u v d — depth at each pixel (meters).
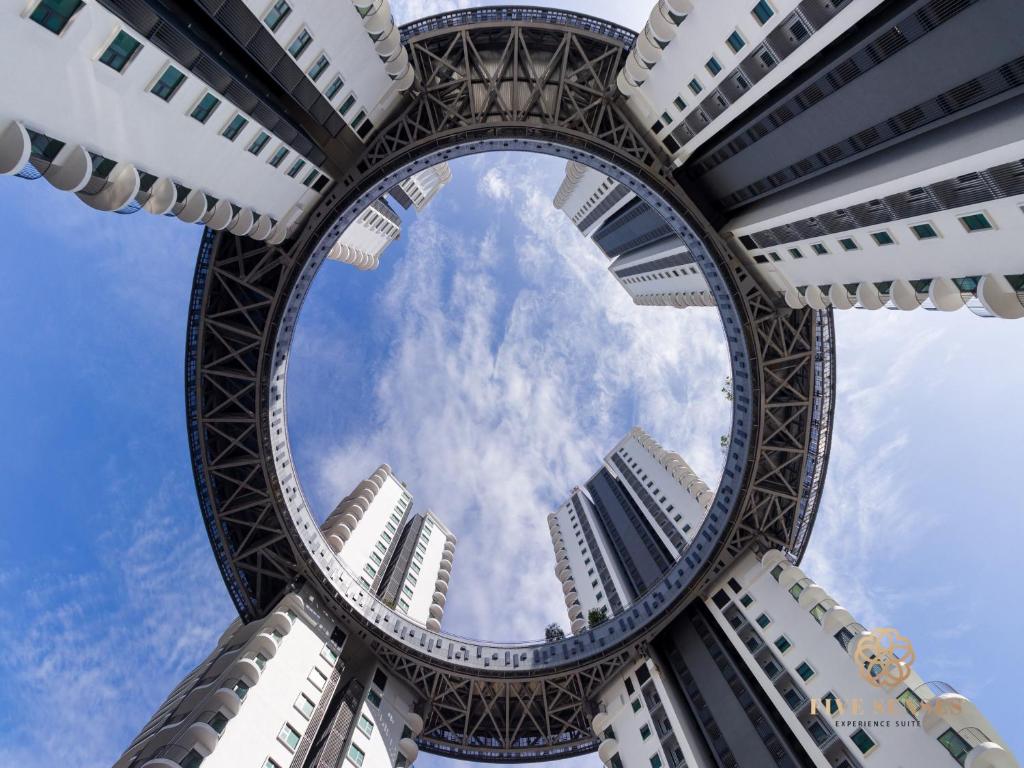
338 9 31.00
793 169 35.81
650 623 49.47
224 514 44.31
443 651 48.91
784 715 36.22
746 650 42.19
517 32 41.06
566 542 117.62
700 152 42.88
